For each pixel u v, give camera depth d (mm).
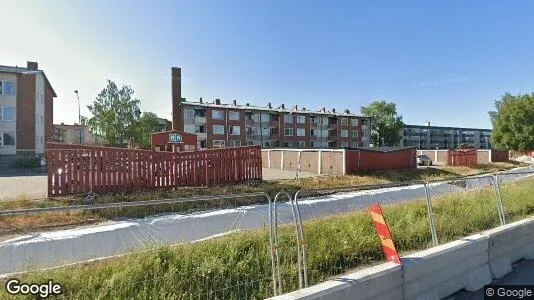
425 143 132125
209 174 15453
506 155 46625
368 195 14984
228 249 6137
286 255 5770
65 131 86062
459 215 8336
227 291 4793
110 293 4516
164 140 25203
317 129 76812
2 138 39406
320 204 12672
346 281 3826
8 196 11758
